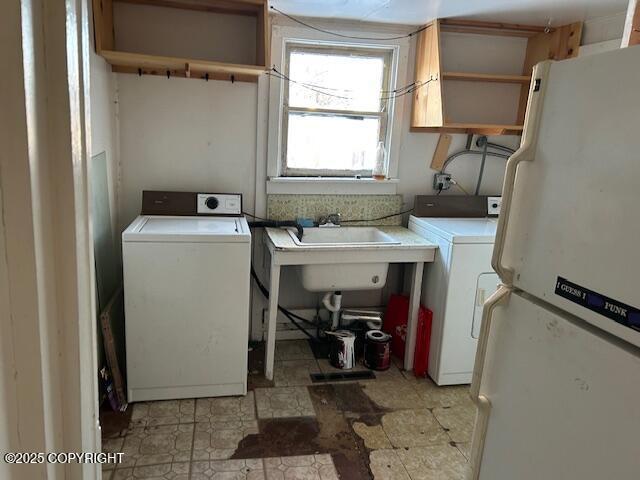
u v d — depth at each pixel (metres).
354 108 3.05
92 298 0.59
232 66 2.48
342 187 3.10
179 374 2.47
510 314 1.13
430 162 3.18
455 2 2.39
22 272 0.48
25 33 0.44
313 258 2.62
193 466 2.03
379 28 2.89
